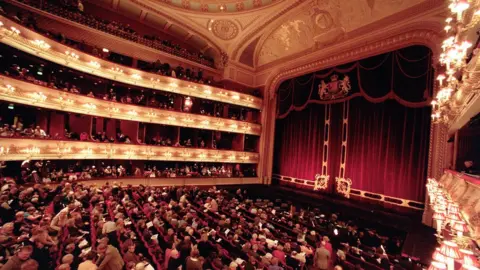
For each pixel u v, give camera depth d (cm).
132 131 1902
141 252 632
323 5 1523
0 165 1036
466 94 553
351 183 1688
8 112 1348
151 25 1911
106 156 1523
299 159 2073
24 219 619
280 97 2192
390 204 1466
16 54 1191
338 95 1748
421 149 1353
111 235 631
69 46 1302
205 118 1972
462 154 863
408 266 709
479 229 397
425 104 1259
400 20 1295
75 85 1648
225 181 2009
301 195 1756
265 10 1711
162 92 1872
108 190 1196
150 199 1143
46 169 1312
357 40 1505
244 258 686
